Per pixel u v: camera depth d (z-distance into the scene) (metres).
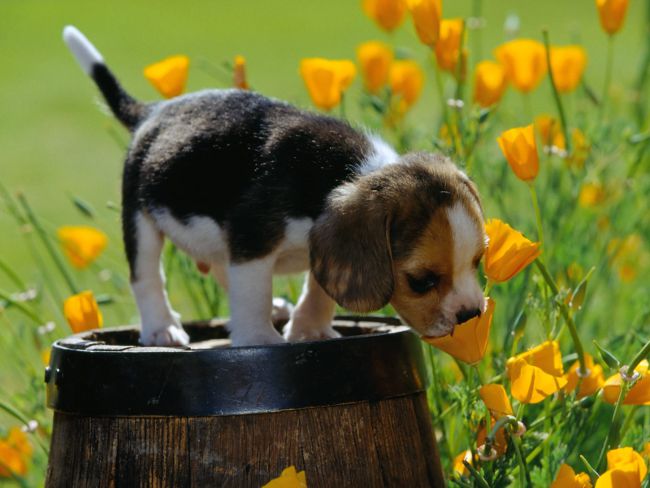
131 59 23.22
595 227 8.71
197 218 5.91
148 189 6.08
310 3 30.73
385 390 5.36
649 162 8.77
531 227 7.88
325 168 5.70
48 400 5.51
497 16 25.62
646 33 9.76
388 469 5.36
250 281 5.71
